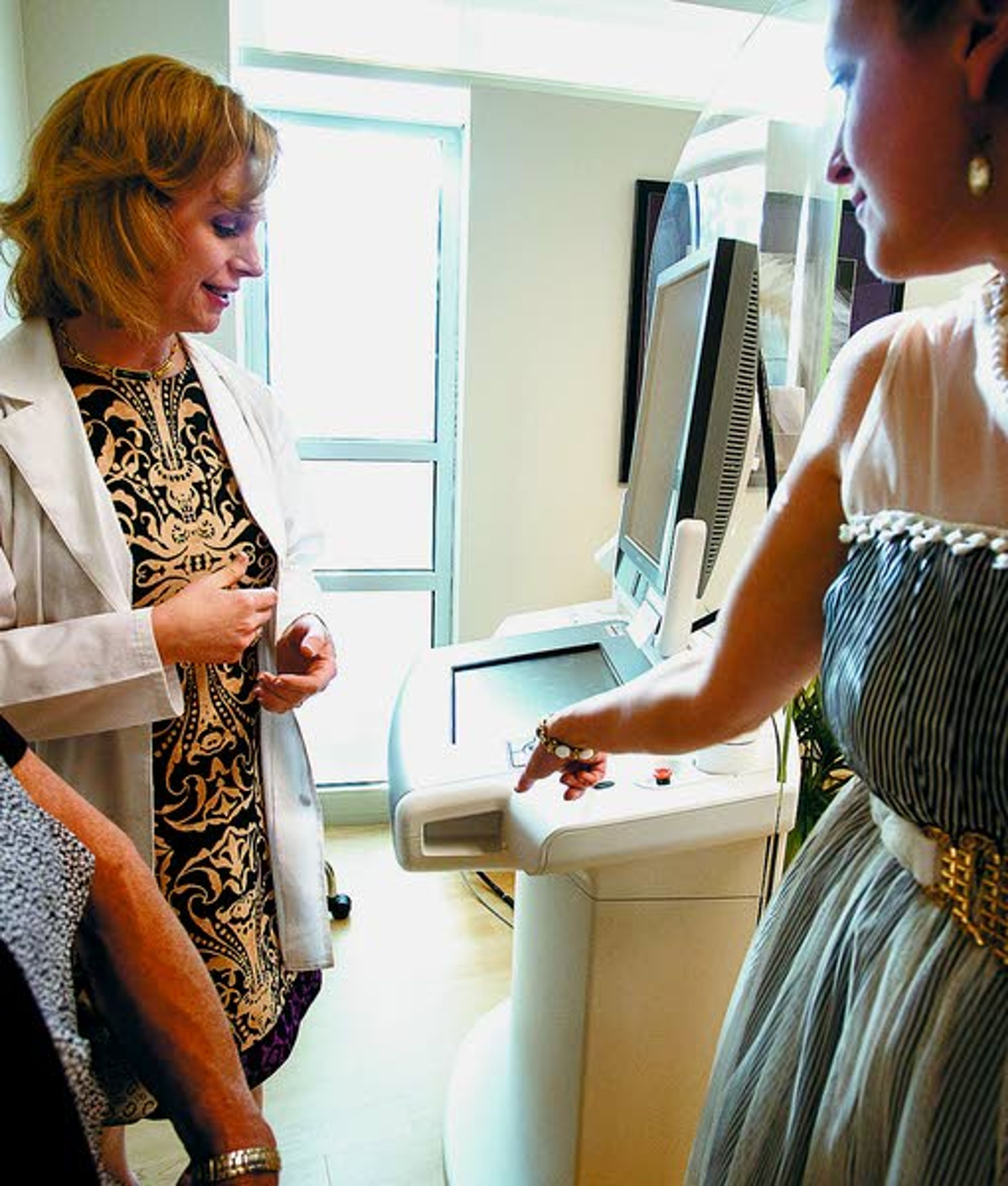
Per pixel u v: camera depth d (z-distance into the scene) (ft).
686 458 3.66
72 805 2.41
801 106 3.53
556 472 8.83
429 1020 6.56
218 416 3.99
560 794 3.49
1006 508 1.82
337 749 9.58
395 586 9.29
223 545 3.91
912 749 1.94
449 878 8.41
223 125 3.26
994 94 1.64
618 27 8.02
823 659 2.24
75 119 3.30
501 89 7.90
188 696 3.76
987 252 1.82
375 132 8.36
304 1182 5.18
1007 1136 1.88
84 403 3.60
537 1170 4.41
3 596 3.41
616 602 5.61
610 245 8.44
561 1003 4.05
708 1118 2.77
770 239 3.83
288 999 4.31
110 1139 4.24
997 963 1.96
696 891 3.73
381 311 8.77
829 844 2.58
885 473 2.07
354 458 8.93
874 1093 2.10
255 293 8.48
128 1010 2.41
